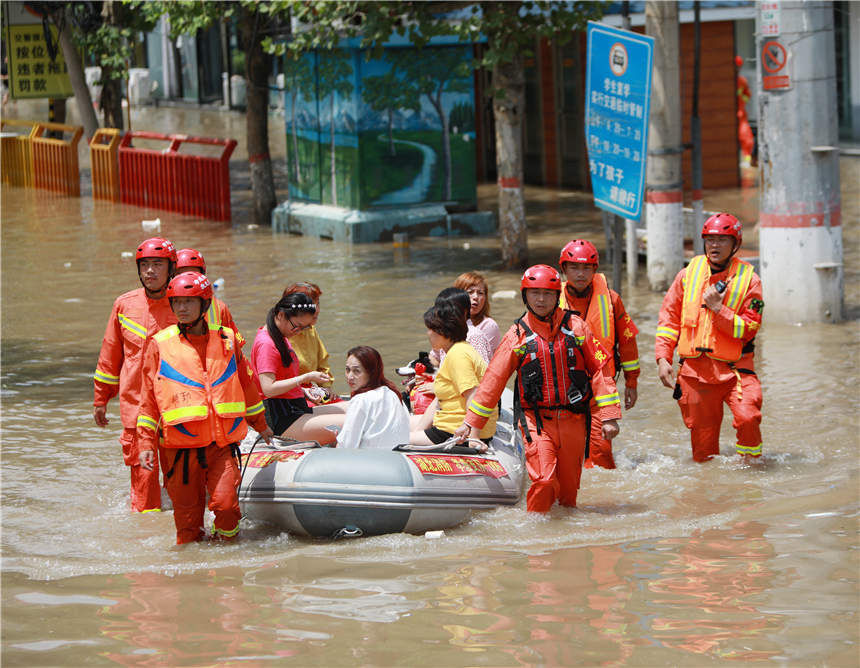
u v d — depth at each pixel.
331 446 17.75
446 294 17.36
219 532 15.66
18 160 67.25
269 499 15.75
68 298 34.56
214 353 15.57
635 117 24.53
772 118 28.44
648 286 34.19
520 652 11.44
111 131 59.25
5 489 18.33
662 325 18.94
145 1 46.62
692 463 18.72
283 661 11.43
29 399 23.89
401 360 25.55
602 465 17.88
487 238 44.59
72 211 55.59
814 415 20.89
